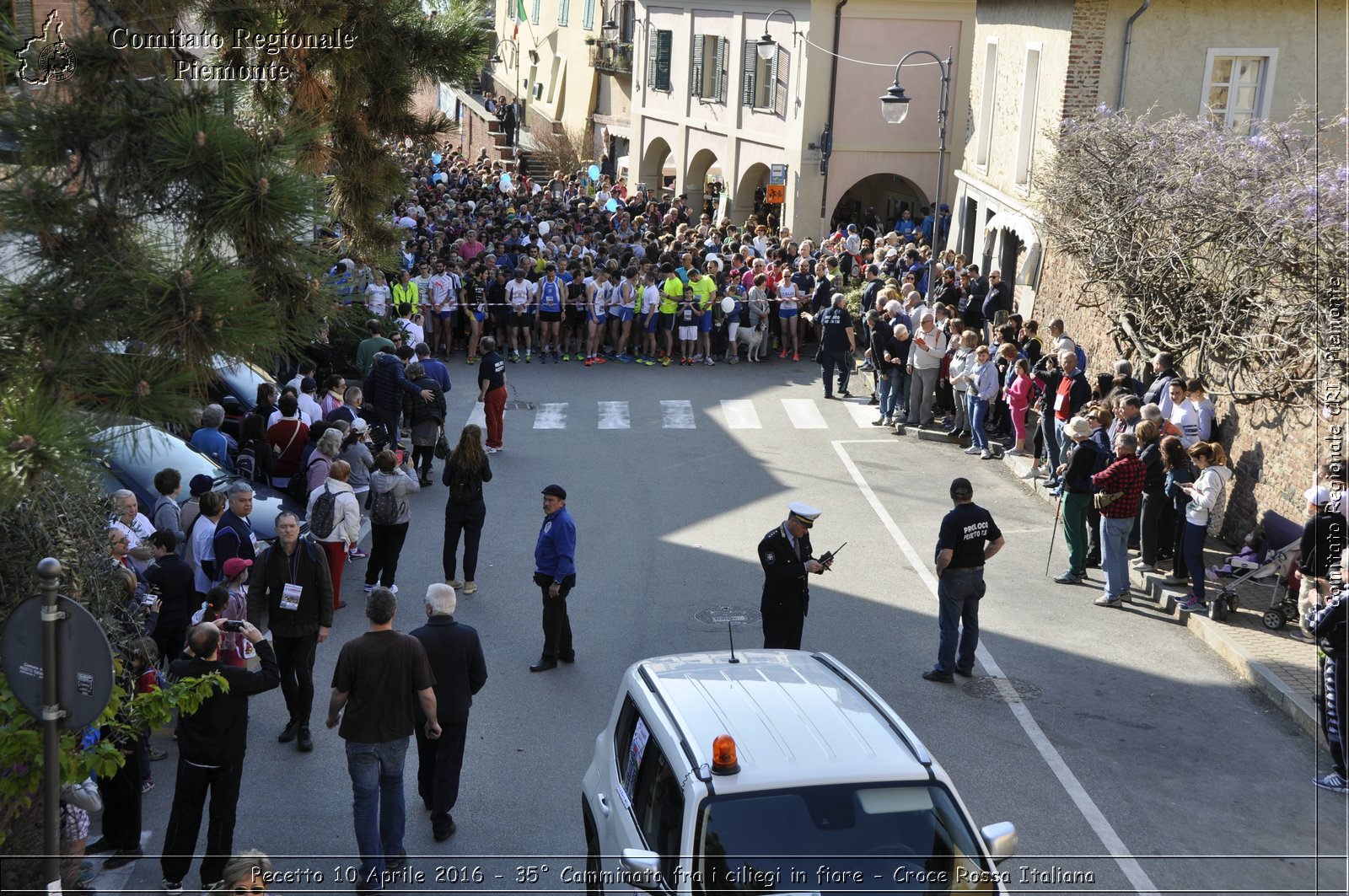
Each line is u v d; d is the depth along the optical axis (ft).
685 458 61.93
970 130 96.12
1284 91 72.74
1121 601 43.42
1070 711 35.14
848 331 72.43
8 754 20.72
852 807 19.69
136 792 26.96
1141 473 42.04
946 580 36.40
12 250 20.99
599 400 72.33
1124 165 56.90
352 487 47.34
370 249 38.65
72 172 22.02
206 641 25.11
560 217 109.40
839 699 22.65
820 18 116.98
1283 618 39.58
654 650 39.45
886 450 63.46
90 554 25.52
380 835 26.66
